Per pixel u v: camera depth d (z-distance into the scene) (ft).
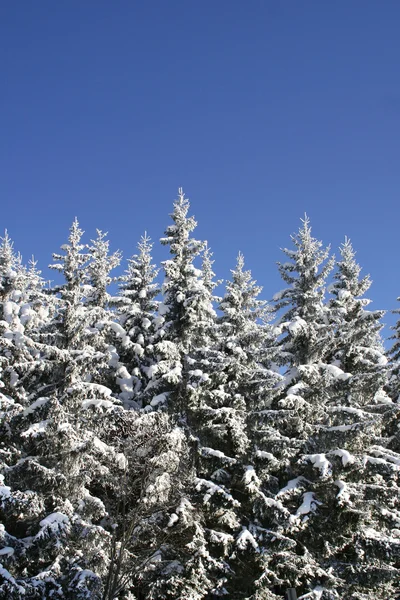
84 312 67.15
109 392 61.77
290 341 78.84
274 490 69.10
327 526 65.36
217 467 65.41
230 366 71.00
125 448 57.41
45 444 59.72
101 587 51.67
